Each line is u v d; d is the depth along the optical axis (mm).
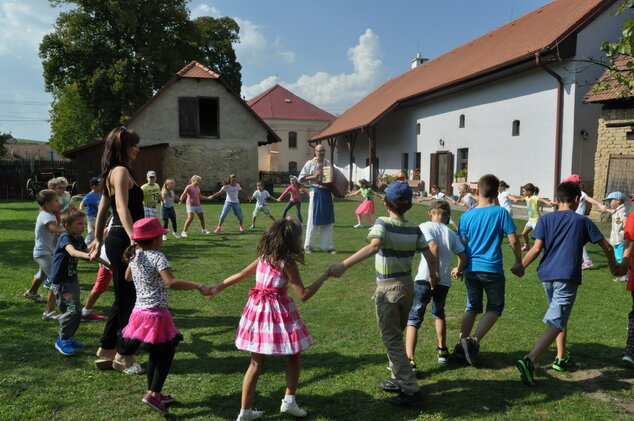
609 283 7074
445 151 22672
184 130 23891
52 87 34000
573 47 14992
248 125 24781
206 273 7617
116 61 31375
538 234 4031
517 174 17828
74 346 4414
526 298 6242
